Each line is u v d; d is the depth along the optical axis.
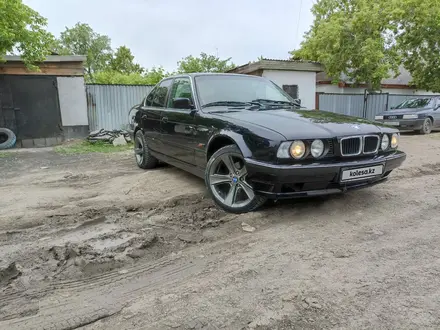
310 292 2.17
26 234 3.19
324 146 3.10
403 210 3.67
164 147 5.05
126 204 4.02
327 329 1.84
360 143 3.28
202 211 3.74
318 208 3.68
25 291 2.27
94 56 43.41
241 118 3.53
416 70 15.95
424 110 11.84
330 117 3.70
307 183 3.11
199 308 2.04
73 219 3.56
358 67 14.73
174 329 1.86
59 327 1.90
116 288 2.30
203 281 2.34
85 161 7.29
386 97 16.28
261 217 3.44
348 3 16.00
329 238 2.98
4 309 2.08
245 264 2.56
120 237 3.07
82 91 10.99
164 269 2.54
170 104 4.93
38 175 5.88
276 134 3.07
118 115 11.88
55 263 2.64
